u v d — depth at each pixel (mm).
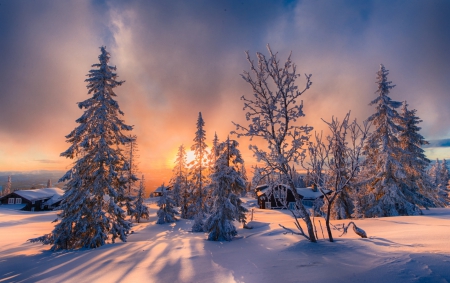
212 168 17703
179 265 7695
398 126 21375
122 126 17344
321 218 21219
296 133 8844
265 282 4852
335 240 8344
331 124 8531
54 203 58500
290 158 8812
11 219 35781
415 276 3943
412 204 20031
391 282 3906
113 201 15695
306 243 8188
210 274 6293
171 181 40969
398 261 4770
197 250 10688
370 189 22641
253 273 5703
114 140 16891
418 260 4613
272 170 8906
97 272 7684
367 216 21984
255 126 8898
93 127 15594
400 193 20609
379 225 12500
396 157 22203
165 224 30938
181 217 38938
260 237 13578
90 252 12016
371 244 6879
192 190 33312
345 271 4781
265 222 23453
